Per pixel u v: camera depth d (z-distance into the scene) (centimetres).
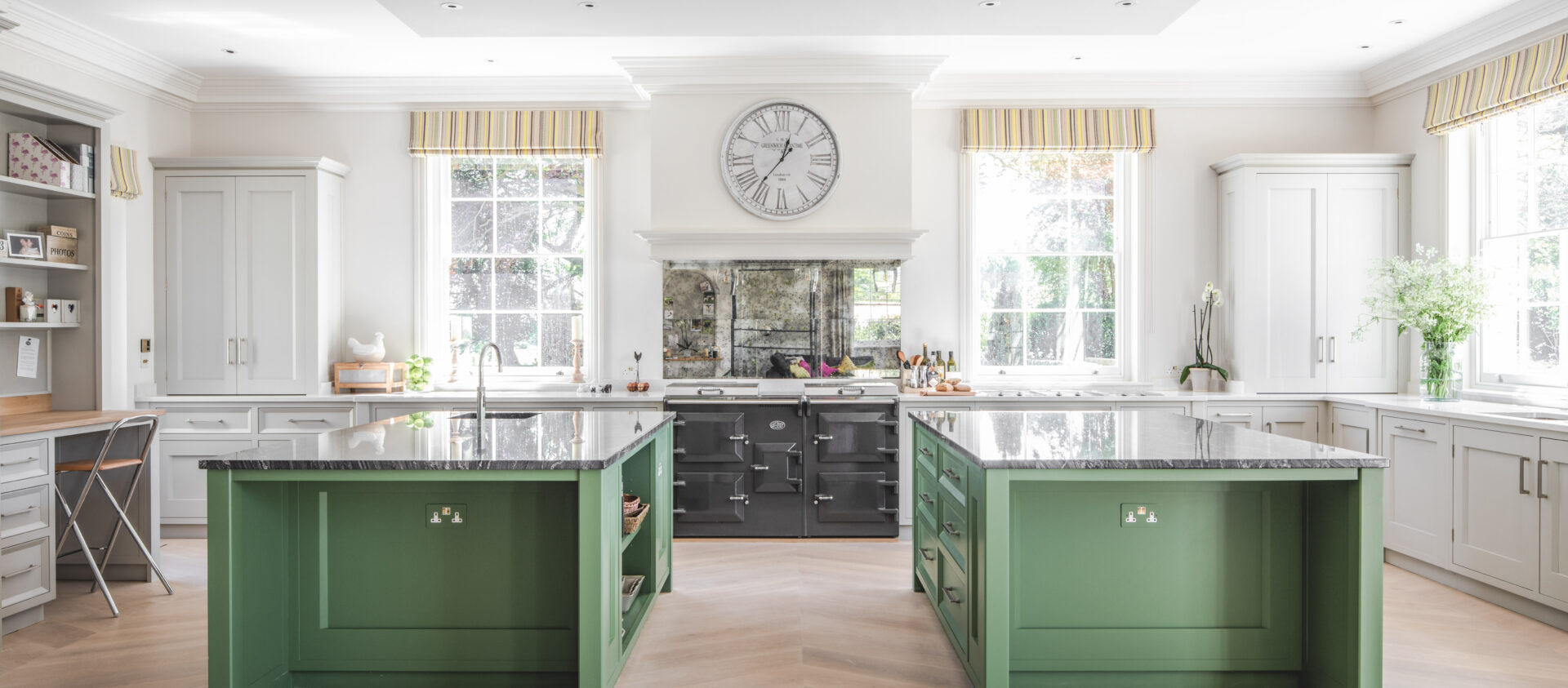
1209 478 252
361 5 438
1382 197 539
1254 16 461
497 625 285
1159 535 276
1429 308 455
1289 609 277
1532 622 373
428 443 290
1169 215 582
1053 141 573
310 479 257
